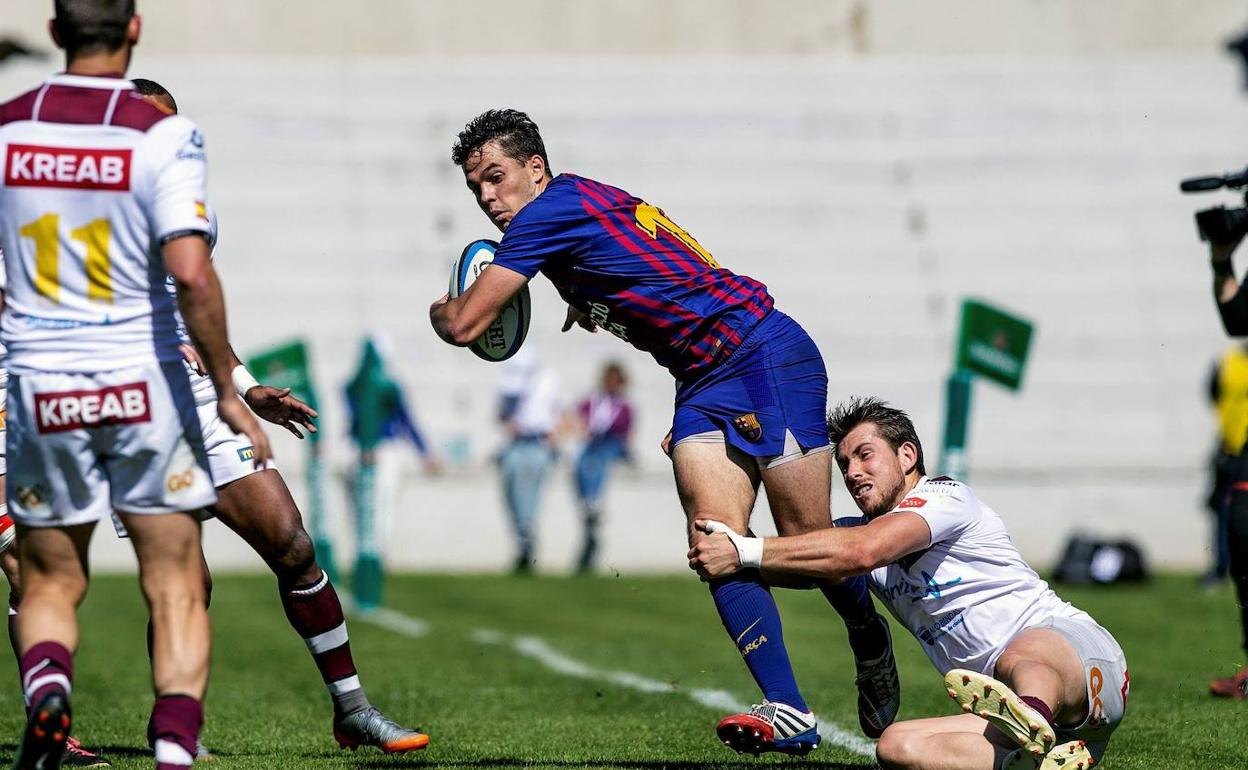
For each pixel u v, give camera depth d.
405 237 75.38
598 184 19.41
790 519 19.22
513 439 61.97
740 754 21.06
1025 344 38.44
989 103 78.44
